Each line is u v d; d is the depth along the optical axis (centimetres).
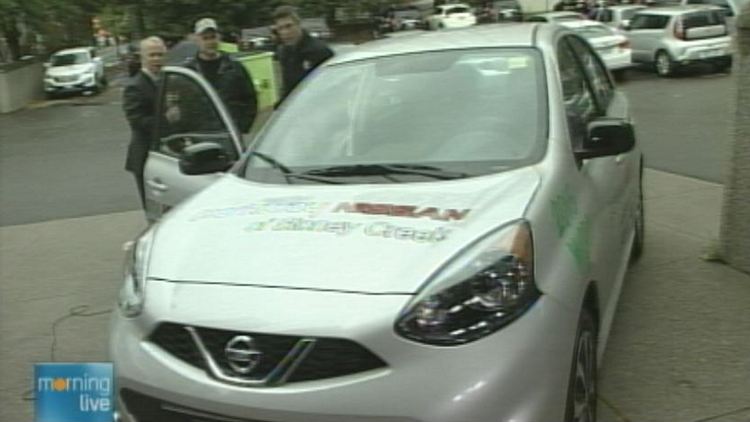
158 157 509
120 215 803
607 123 349
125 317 286
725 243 519
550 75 369
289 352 245
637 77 1947
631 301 467
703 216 646
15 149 1459
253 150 382
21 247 694
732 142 503
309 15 3812
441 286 250
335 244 272
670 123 1187
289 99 412
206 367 256
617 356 398
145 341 273
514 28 429
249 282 264
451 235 269
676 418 339
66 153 1352
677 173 823
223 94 611
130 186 971
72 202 896
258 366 248
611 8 2402
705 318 437
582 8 3450
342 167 346
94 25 4419
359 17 4028
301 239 279
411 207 294
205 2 3588
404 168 335
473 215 281
